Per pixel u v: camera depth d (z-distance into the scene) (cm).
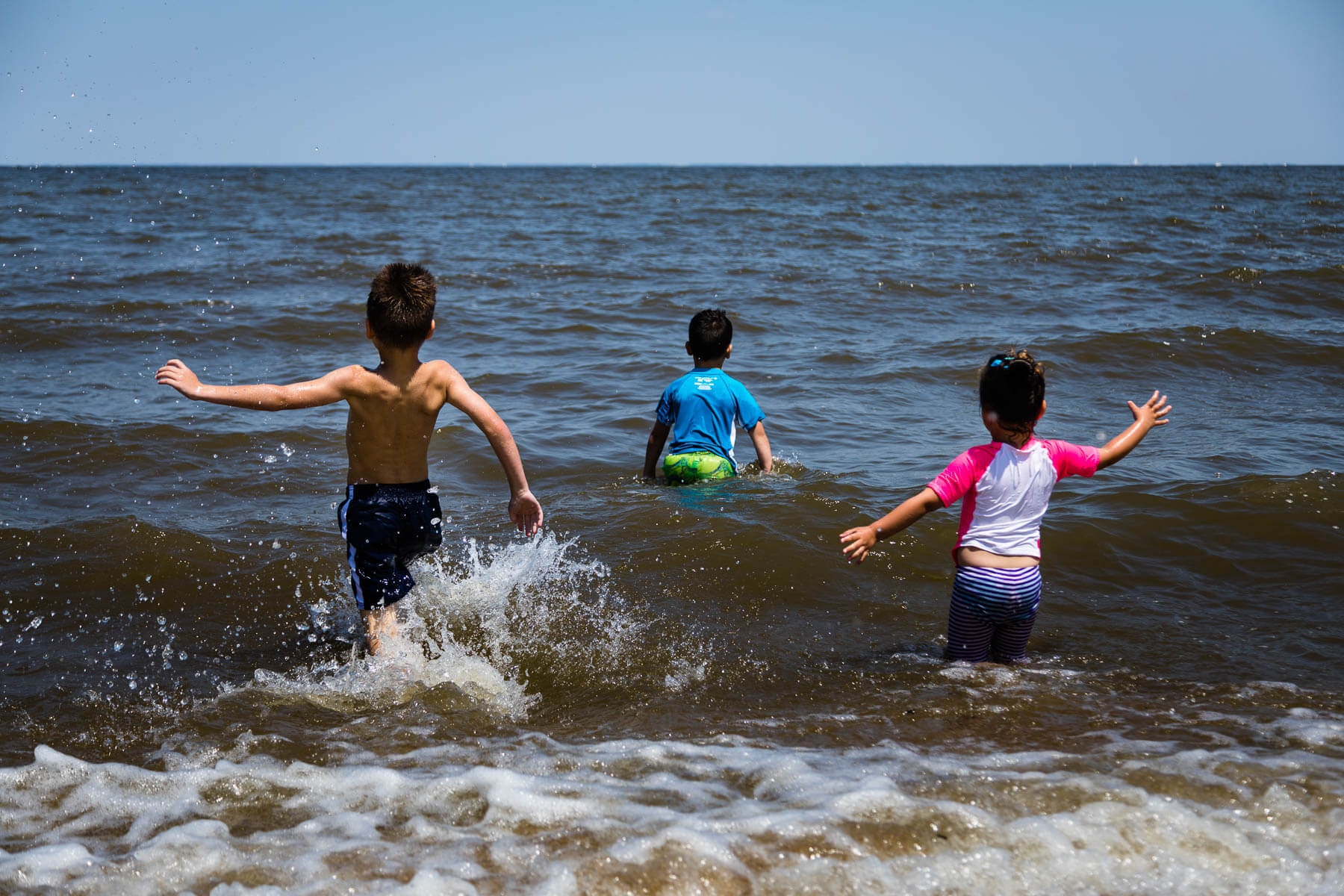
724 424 583
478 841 239
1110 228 2262
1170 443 644
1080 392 795
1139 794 257
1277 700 329
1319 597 421
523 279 1441
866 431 700
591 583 439
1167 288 1287
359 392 368
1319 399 766
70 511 518
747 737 304
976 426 710
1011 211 2994
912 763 280
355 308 1138
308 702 337
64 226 2305
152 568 450
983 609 355
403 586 379
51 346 927
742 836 238
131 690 346
